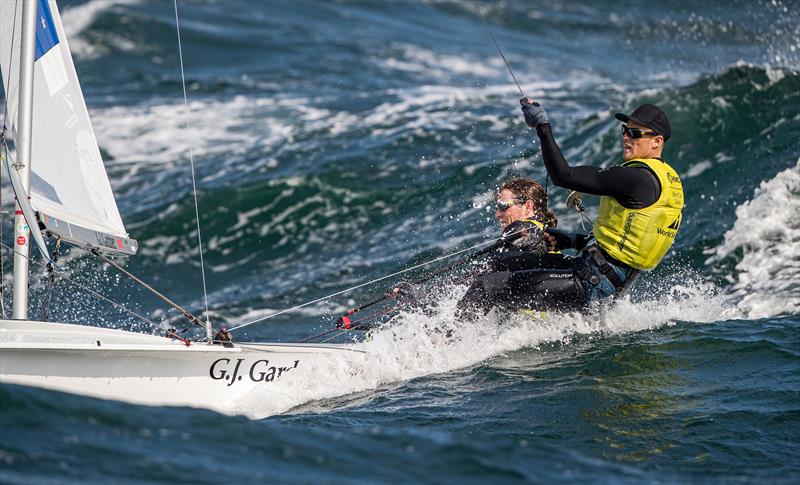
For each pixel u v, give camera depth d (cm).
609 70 6300
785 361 1931
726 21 6806
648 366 1955
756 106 3631
